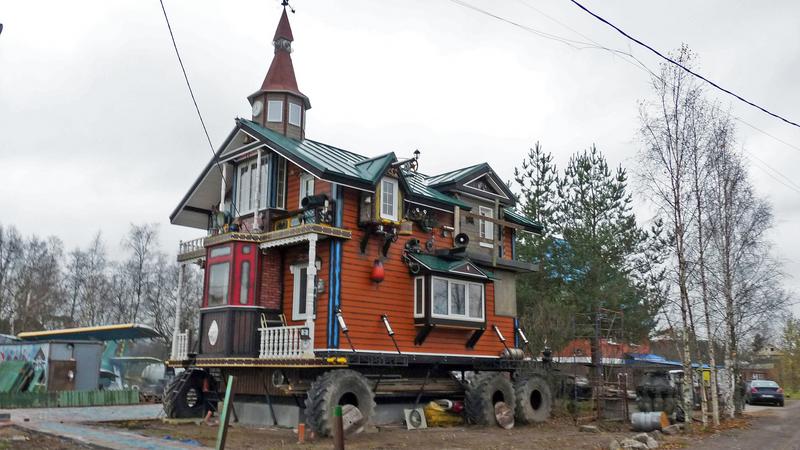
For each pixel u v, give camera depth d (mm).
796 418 24812
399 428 18109
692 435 17875
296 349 16578
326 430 15016
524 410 20266
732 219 23734
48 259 53844
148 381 31562
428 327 18859
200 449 12828
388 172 18734
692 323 21172
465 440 15680
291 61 22500
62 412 20766
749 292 24609
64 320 52844
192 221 23141
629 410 23156
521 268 22969
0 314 49375
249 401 18984
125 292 54156
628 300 29703
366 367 18188
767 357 73188
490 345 21547
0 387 25266
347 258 17844
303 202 17656
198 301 49750
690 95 20969
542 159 33000
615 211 32219
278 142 18641
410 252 19500
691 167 20984
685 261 21109
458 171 23297
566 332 27062
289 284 18797
